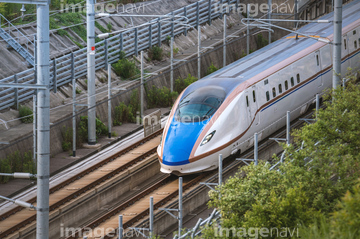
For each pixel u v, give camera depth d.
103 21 103.25
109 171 67.69
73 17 102.38
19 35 88.50
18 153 68.56
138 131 82.75
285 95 72.31
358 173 39.31
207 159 61.41
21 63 83.38
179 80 93.88
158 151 63.72
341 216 28.78
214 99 64.06
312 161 40.34
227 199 37.47
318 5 121.25
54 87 82.56
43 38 41.25
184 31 109.75
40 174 42.12
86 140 77.75
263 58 75.31
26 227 55.47
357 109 46.38
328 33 82.62
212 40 110.31
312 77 77.06
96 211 63.12
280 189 37.09
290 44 81.00
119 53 96.31
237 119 64.06
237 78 67.56
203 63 102.38
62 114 77.06
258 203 34.91
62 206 58.78
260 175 38.41
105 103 83.25
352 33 84.94
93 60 74.75
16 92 77.00
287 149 42.12
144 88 90.56
